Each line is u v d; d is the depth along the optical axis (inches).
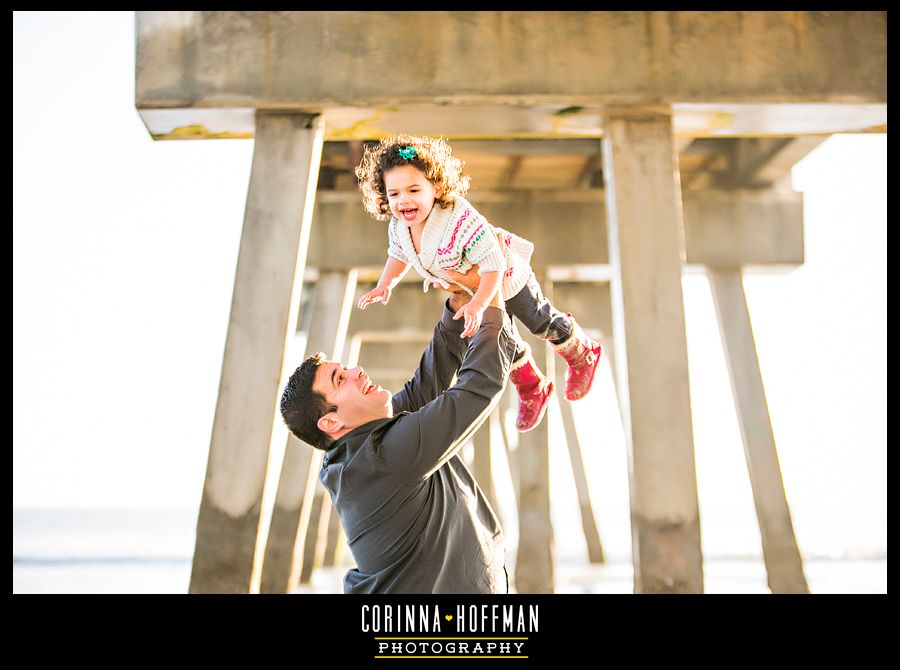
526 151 460.8
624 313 263.0
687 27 266.1
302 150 263.4
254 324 257.1
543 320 172.7
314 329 497.7
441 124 274.8
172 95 260.8
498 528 159.2
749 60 265.0
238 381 254.7
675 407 257.4
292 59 261.9
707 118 274.1
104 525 2420.0
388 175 157.9
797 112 270.1
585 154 464.8
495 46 263.1
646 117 270.5
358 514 147.3
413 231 164.4
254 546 246.8
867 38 267.3
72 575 909.2
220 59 261.9
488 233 160.6
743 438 469.7
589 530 869.2
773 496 452.8
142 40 263.0
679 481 252.8
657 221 266.7
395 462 143.2
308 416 151.9
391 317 648.4
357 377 152.9
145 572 967.0
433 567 147.9
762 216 500.7
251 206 261.7
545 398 175.5
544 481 526.6
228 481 249.9
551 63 262.8
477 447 761.0
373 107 262.1
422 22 263.9
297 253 259.9
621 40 264.5
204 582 244.8
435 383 167.6
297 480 438.6
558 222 513.7
